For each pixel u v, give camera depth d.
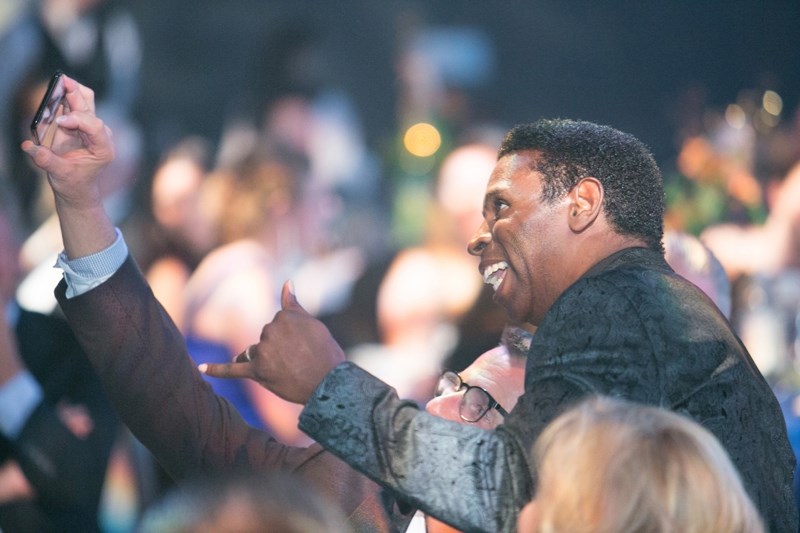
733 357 3.21
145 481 6.74
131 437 6.80
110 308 3.50
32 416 5.19
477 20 16.33
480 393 3.58
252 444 3.68
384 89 16.36
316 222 9.26
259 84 10.38
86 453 5.32
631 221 3.34
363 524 3.51
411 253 8.25
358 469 3.04
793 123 8.88
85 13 11.12
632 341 3.07
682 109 9.46
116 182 9.35
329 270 9.10
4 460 5.18
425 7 16.34
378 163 12.34
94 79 10.96
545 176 3.34
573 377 3.04
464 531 2.98
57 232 8.42
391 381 7.72
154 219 8.44
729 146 8.63
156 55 15.86
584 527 2.46
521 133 3.45
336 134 12.02
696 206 8.20
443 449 2.99
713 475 2.50
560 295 3.19
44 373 5.58
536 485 2.89
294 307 3.28
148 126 11.80
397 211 11.37
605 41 16.25
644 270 3.24
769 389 3.36
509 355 3.72
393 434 3.02
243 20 16.34
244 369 3.21
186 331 7.63
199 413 3.62
